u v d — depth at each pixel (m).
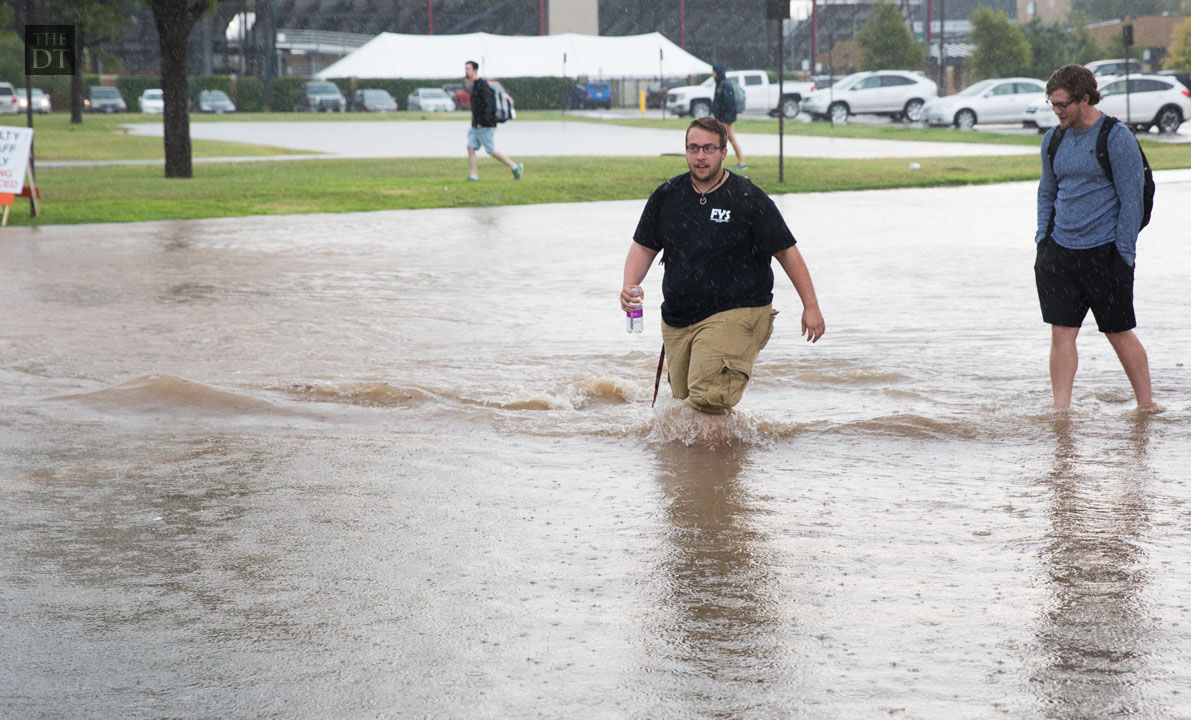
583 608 5.20
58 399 9.16
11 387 9.62
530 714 4.22
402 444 8.04
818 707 4.26
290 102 104.88
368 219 24.03
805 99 69.38
